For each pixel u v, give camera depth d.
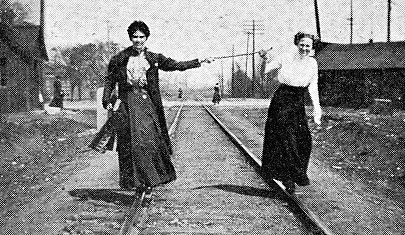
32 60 27.16
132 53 6.45
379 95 33.31
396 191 8.05
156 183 6.29
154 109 6.51
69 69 60.03
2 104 23.20
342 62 35.69
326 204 6.92
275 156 6.93
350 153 12.23
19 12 25.91
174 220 5.80
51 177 9.19
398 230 5.77
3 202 7.28
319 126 18.98
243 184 7.99
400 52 34.25
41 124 16.94
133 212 5.60
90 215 6.20
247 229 5.52
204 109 35.72
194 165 9.91
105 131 6.48
